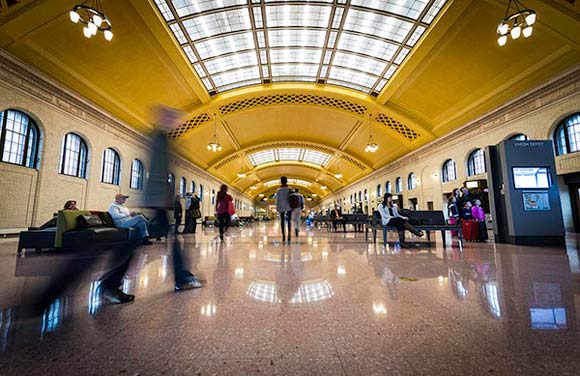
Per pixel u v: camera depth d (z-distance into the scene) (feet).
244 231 45.62
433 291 8.21
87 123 37.83
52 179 32.60
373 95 56.75
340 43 44.78
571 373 3.78
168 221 8.39
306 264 13.06
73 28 29.71
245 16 39.22
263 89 56.54
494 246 21.57
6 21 25.31
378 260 14.25
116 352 4.48
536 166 23.77
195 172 76.79
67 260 14.70
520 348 4.56
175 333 5.26
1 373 3.78
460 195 29.19
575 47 28.27
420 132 57.36
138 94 43.78
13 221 28.63
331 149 88.28
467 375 3.76
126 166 46.52
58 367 3.98
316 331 5.35
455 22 34.22
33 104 30.22
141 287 8.88
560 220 23.07
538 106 34.35
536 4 26.58
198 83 49.39
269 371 3.91
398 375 3.77
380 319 5.98
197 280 8.88
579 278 9.86
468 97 43.70
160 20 34.45
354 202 119.55
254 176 139.03
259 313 6.40
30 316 6.22
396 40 41.34
